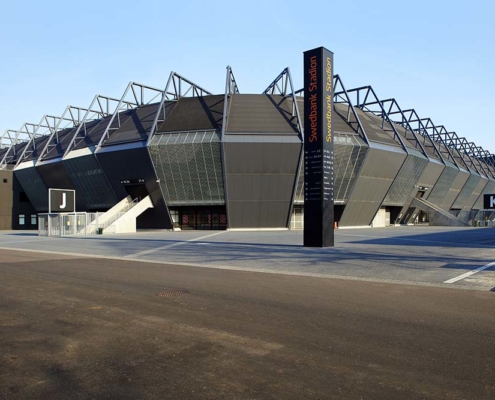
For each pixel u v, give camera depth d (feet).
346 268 49.85
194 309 28.68
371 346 20.59
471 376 16.83
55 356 19.40
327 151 79.92
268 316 26.68
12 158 262.47
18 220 234.38
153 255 67.72
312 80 80.23
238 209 160.25
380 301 31.27
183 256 65.62
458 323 24.85
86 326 24.50
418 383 16.11
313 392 15.29
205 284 39.09
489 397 14.90
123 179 169.27
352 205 170.30
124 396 15.11
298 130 155.84
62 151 200.03
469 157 306.35
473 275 43.91
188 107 175.01
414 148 199.93
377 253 66.69
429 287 37.27
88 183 184.55
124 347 20.65
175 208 171.94
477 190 294.87
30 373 17.35
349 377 16.70
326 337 22.09
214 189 158.71
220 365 18.08
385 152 167.22
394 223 208.64
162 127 163.02
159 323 25.05
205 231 154.20
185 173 157.28
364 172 164.86
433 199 236.43
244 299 32.07
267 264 54.34
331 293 34.47
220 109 169.07
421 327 23.99
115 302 31.04
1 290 36.11
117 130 179.83
